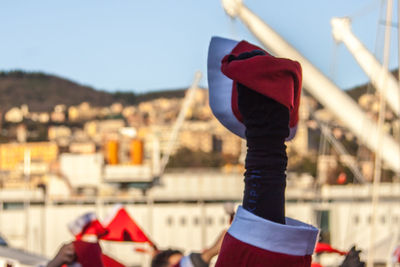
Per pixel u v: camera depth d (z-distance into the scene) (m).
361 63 24.31
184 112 57.72
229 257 1.70
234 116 2.05
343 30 24.56
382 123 18.91
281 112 1.65
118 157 56.66
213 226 52.09
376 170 17.75
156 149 55.84
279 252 1.65
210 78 2.10
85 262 5.04
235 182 52.53
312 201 47.50
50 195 52.97
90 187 54.34
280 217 1.69
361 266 2.37
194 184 53.12
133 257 43.41
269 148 1.67
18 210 50.75
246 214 1.68
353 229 47.81
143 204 52.59
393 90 24.09
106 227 5.73
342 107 24.08
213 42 2.11
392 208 48.03
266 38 22.98
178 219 52.25
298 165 108.00
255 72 1.62
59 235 51.00
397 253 8.88
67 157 55.09
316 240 1.69
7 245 9.07
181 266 4.74
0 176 82.12
